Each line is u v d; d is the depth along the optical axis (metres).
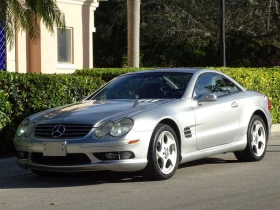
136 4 20.31
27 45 18.80
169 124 9.17
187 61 37.38
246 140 10.64
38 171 9.59
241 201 7.66
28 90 11.28
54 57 19.42
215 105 9.96
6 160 10.32
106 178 9.40
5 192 8.56
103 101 9.75
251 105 10.77
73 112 9.04
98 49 38.62
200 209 7.23
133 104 9.23
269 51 34.38
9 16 13.17
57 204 7.66
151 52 37.25
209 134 9.77
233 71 16.19
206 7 31.25
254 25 29.81
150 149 8.72
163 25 31.98
